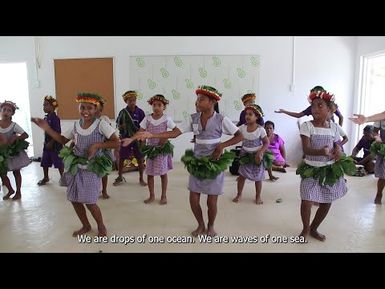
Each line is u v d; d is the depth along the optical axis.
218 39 5.76
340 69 5.78
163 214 3.25
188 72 5.85
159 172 3.48
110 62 5.92
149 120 3.53
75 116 6.11
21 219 3.12
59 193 3.99
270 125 5.11
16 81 6.54
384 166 3.39
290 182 4.49
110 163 2.61
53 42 5.98
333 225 2.94
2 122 3.59
